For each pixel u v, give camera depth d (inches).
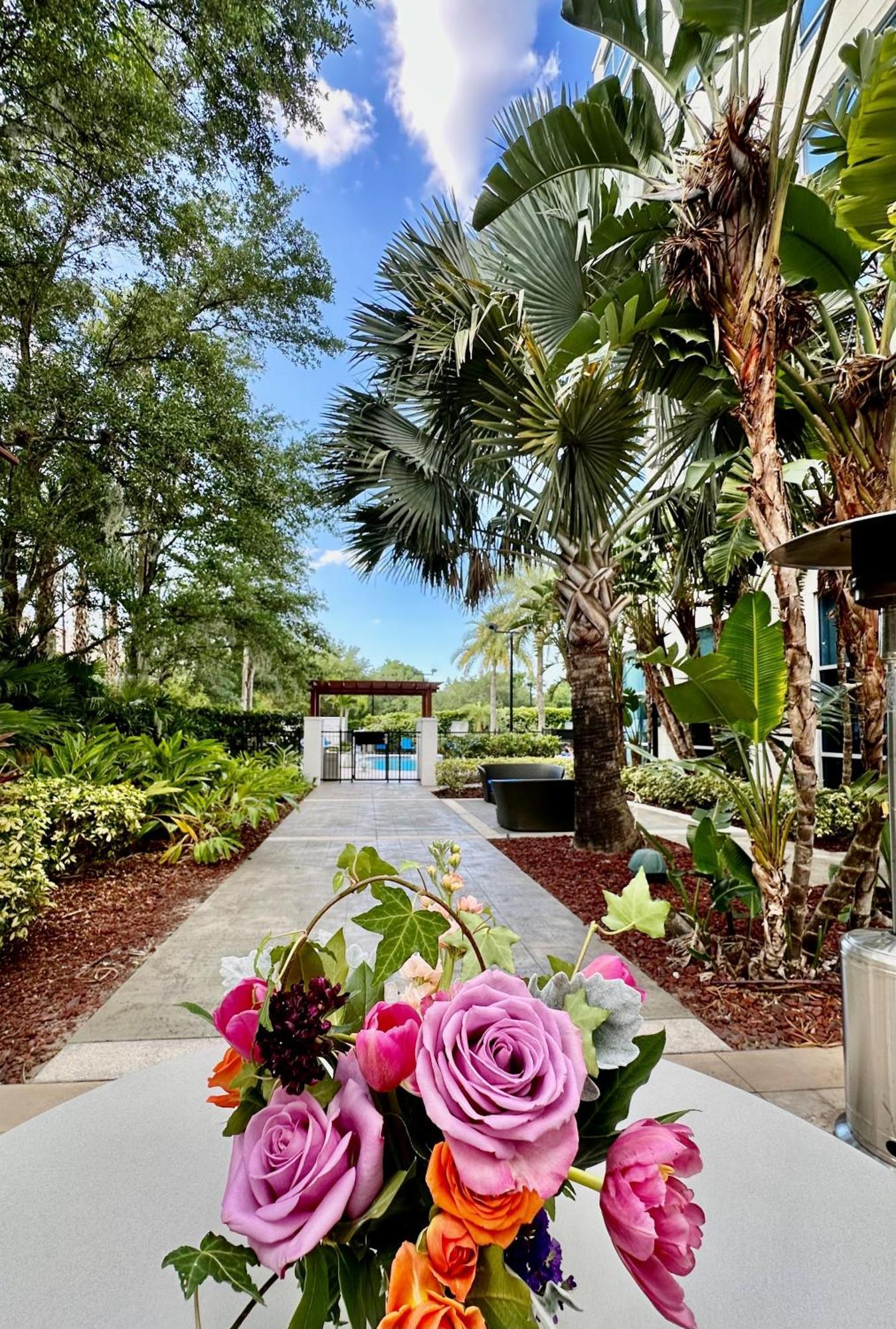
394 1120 20.2
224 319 378.6
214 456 348.2
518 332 172.4
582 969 25.9
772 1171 36.0
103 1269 29.0
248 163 287.7
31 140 260.7
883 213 99.0
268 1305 28.5
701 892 168.2
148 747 240.4
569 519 175.9
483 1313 17.2
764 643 107.9
